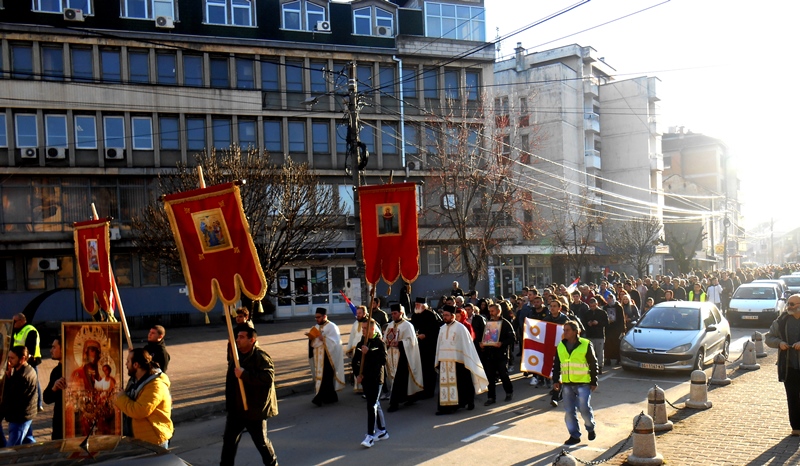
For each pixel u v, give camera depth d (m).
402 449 8.92
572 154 51.31
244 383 7.05
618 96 58.44
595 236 48.28
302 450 9.05
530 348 12.38
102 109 31.55
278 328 27.80
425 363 12.73
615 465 7.79
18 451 4.34
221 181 21.64
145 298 31.66
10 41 30.61
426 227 34.03
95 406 7.96
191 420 11.48
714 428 9.41
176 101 32.69
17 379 8.05
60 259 31.31
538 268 44.16
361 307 13.04
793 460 7.72
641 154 57.31
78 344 8.05
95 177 31.72
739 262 81.94
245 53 34.19
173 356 18.94
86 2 31.84
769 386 12.70
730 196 83.38
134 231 29.86
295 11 35.91
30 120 30.78
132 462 4.06
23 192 30.69
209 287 7.60
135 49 32.41
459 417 10.90
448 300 12.52
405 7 40.69
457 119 33.72
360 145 16.78
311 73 35.53
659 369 14.48
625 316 17.31
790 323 8.79
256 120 34.25
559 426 10.11
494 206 31.19
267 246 21.47
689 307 16.14
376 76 36.53
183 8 33.47
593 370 8.90
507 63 52.91
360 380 9.45
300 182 22.61
